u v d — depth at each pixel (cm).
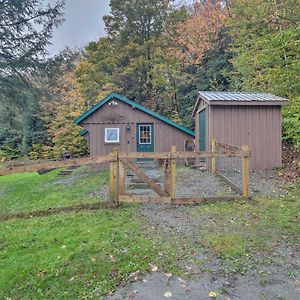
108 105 1423
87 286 316
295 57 1152
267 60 1210
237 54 1916
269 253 380
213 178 872
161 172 1093
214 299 289
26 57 1519
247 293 297
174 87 2258
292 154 1184
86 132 1623
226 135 1018
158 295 297
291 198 627
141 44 2259
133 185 796
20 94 1552
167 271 339
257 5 1530
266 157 1027
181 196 664
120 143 1429
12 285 325
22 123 1839
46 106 2375
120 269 344
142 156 604
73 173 1297
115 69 2283
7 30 1473
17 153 2486
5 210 633
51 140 2438
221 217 519
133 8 2245
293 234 439
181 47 2258
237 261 360
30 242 429
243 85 1694
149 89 2278
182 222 496
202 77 2219
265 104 1013
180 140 1457
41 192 834
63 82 2306
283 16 1245
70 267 351
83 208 586
